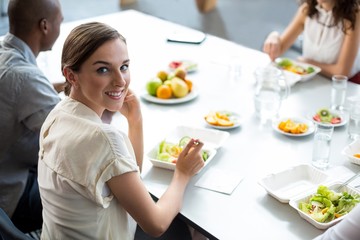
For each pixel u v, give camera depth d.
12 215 1.68
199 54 2.55
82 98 1.20
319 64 2.45
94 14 5.32
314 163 1.52
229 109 1.93
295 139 1.69
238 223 1.25
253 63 2.43
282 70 2.20
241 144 1.66
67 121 1.18
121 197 1.16
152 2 5.82
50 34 1.76
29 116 1.61
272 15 5.41
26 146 1.68
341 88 1.95
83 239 1.19
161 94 1.99
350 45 2.38
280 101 1.94
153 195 1.37
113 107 1.20
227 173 1.48
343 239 1.03
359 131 1.69
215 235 1.20
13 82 1.59
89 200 1.15
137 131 1.53
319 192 1.29
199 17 5.36
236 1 5.92
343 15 2.37
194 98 2.04
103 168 1.11
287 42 2.65
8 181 1.65
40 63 2.32
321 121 1.80
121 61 1.16
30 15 1.67
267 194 1.37
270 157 1.57
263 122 1.82
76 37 1.14
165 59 2.47
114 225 1.22
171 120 1.84
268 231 1.22
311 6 2.53
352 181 1.42
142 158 1.52
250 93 2.09
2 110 1.59
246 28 5.05
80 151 1.12
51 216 1.23
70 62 1.15
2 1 5.11
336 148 1.63
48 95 1.63
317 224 1.21
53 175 1.17
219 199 1.35
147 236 1.63
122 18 3.09
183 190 1.34
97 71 1.14
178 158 1.40
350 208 1.25
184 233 1.62
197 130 1.71
